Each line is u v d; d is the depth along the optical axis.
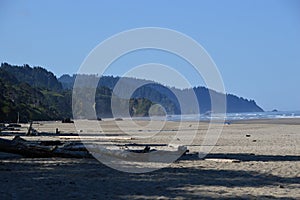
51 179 16.03
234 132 55.62
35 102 143.25
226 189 14.36
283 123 85.75
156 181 15.97
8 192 13.34
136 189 14.25
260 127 68.75
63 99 159.62
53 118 134.50
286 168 19.66
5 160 21.52
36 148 22.73
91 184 15.11
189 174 17.84
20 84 155.75
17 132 53.19
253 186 14.98
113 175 17.36
